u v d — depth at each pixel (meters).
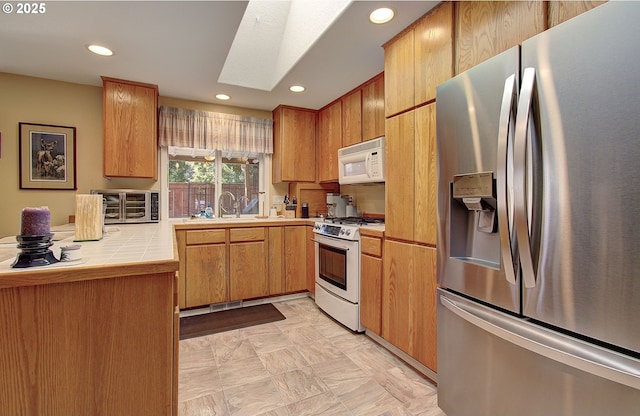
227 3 1.66
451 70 1.61
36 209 0.98
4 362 0.88
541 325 1.03
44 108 2.70
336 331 2.49
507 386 1.14
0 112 2.58
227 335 2.42
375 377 1.85
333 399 1.64
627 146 0.81
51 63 2.39
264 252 3.15
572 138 0.92
